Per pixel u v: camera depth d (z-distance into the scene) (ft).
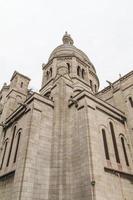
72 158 66.69
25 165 60.59
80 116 73.15
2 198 69.72
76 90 110.73
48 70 137.80
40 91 128.98
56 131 74.95
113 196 58.75
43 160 66.80
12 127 92.02
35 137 69.15
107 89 113.39
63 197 59.00
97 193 53.06
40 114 76.69
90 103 76.02
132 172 74.08
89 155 60.13
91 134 65.51
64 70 103.14
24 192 55.67
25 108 83.35
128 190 66.39
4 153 87.56
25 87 128.47
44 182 62.49
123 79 105.81
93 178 55.26
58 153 69.36
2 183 75.36
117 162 71.46
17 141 80.53
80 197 55.62
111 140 76.07
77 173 61.21
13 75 134.62
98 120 76.13
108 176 62.85
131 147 82.23
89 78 136.67
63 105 83.35
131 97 95.61
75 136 70.69
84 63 139.74
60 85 91.30
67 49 144.87
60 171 64.44
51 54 151.12
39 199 58.34
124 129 88.17
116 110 90.63
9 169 74.59
